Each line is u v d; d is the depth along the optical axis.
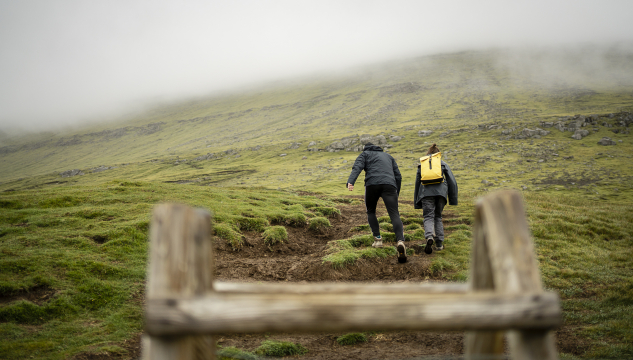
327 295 1.27
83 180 173.62
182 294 1.21
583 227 10.11
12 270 5.80
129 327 4.82
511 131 136.88
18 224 8.74
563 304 5.69
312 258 7.68
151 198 11.59
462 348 4.28
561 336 4.72
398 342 4.59
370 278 6.81
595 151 107.25
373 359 4.04
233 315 1.18
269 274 6.99
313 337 4.77
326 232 10.56
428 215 7.71
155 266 1.24
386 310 1.22
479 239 1.56
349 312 1.21
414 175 93.31
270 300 1.21
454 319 1.21
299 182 105.88
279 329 1.21
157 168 175.12
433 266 6.93
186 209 1.36
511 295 1.23
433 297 1.24
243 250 8.42
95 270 6.25
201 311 1.18
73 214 9.47
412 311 1.22
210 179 133.62
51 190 12.51
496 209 1.40
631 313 5.14
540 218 10.90
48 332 4.52
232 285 1.62
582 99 195.62
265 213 10.82
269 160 159.12
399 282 6.60
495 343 1.56
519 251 1.32
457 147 128.88
